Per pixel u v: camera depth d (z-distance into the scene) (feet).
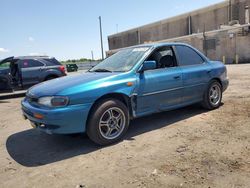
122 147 14.14
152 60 16.80
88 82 14.15
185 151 13.10
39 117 13.42
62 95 13.17
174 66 17.99
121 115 14.94
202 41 107.65
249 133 14.99
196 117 18.92
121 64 16.79
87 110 13.64
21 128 19.40
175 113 20.31
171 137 15.17
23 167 12.48
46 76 39.09
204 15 155.33
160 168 11.48
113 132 14.87
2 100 36.27
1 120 22.70
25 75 37.27
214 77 20.31
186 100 18.58
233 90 28.99
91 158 12.98
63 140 15.89
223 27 107.04
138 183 10.36
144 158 12.59
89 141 15.37
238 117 18.17
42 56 39.99
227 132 15.39
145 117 19.70
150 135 15.74
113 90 14.48
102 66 17.83
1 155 14.12
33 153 14.17
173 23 176.55
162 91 16.76
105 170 11.62
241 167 11.14
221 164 11.51
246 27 89.15
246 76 42.47
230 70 57.11
